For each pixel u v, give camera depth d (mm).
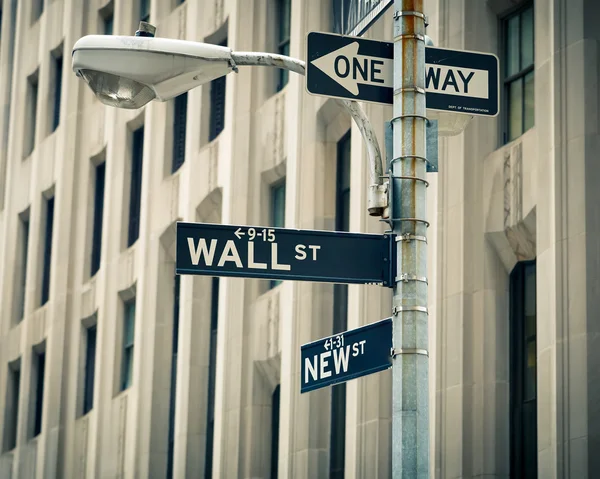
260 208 30281
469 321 21500
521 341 21312
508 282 21719
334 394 26500
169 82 10070
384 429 23531
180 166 35125
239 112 31047
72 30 42312
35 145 44312
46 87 44062
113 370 36125
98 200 40250
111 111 38594
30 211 44156
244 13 31828
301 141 27922
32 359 41938
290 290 27203
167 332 34094
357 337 9852
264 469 28812
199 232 9570
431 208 22500
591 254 18719
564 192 19312
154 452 33219
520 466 20750
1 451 43219
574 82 19578
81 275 39469
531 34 22000
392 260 9555
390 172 9602
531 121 21719
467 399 21141
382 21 24828
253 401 29125
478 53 10188
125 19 39375
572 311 18734
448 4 23031
